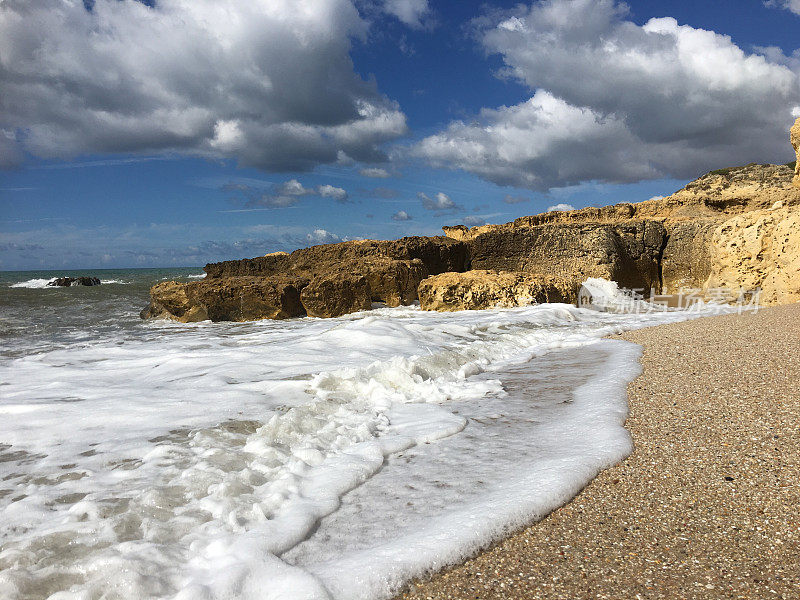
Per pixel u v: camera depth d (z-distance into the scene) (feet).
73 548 7.43
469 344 26.50
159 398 15.94
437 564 7.15
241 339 33.01
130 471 10.46
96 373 20.98
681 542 7.57
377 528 8.20
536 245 62.44
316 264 65.46
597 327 34.17
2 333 39.83
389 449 11.80
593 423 12.91
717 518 8.18
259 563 6.99
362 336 26.48
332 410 14.61
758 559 7.06
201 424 13.53
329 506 8.86
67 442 12.24
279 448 11.57
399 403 15.87
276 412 14.55
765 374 16.02
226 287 49.39
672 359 20.01
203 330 40.96
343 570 6.91
